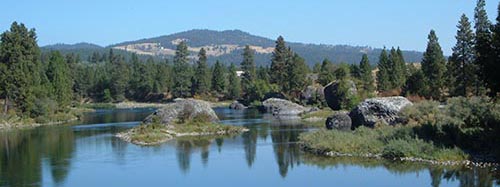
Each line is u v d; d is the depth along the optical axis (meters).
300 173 39.16
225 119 89.19
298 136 59.00
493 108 47.56
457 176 35.94
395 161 42.03
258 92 137.12
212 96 157.62
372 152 44.91
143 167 42.59
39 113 91.06
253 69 162.25
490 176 35.28
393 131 48.12
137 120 92.06
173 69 172.50
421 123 51.75
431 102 58.22
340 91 96.12
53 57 117.38
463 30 83.94
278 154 47.75
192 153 49.50
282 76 137.12
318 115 88.12
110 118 99.31
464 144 42.47
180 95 159.62
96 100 164.62
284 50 140.88
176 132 65.25
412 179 35.88
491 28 42.84
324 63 131.50
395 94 99.62
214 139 60.25
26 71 90.62
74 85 160.88
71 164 44.34
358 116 62.31
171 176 39.03
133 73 171.75
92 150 52.22
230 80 157.50
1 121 82.75
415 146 42.94
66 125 83.94
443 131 45.28
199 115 71.38
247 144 55.09
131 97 167.88
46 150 52.97
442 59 92.62
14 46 89.00
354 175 37.81
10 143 60.03
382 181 35.72
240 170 40.91
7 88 86.81
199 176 38.94
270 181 36.94
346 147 46.28
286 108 101.38
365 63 121.00
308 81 124.94
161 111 70.62
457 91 86.06
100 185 36.38
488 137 42.12
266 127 72.69
